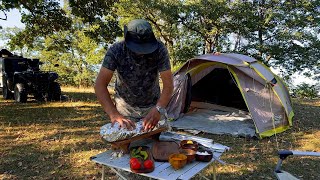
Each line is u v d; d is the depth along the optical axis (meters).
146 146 2.58
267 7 18.92
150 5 17.78
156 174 2.16
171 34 20.11
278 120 6.09
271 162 4.43
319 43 18.30
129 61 2.38
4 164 4.20
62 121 6.65
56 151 4.73
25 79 8.84
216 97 7.95
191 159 2.36
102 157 2.49
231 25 17.92
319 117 7.57
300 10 18.48
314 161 4.47
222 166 4.21
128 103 2.67
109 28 9.70
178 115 6.75
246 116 7.13
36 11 9.59
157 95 2.75
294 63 19.05
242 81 6.14
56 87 9.32
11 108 8.00
